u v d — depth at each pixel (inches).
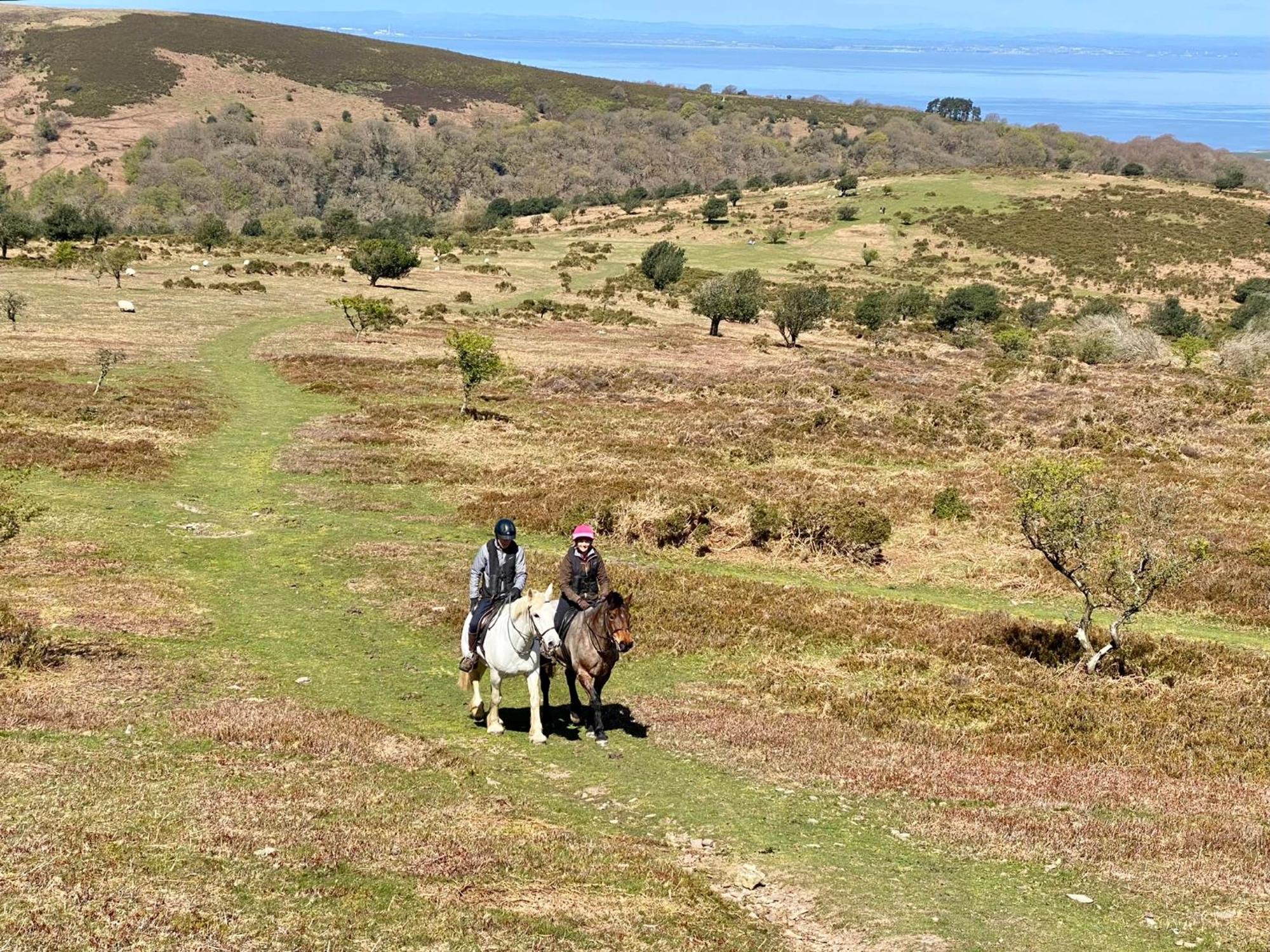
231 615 751.7
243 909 321.1
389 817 408.5
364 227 6515.8
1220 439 1676.9
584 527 533.3
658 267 4446.4
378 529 1047.0
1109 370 2630.4
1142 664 755.4
